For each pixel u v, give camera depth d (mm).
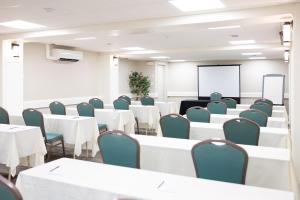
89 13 4805
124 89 12773
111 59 10523
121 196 1659
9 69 6648
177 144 3010
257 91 13141
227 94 13430
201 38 7398
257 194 1651
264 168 2521
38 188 1967
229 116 5309
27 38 6500
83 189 1791
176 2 4227
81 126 4867
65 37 6430
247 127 3461
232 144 2195
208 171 2254
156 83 13688
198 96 13945
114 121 6176
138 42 8094
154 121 7566
